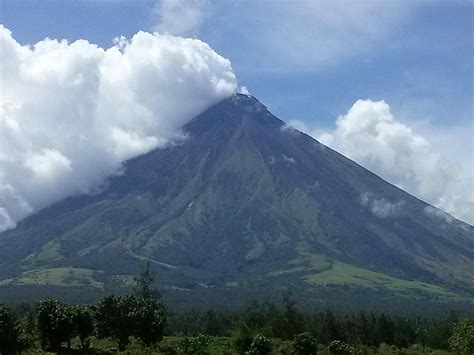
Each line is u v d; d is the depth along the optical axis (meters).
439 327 133.25
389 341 131.38
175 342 97.19
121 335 90.94
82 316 84.69
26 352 79.06
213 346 96.81
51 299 87.50
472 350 87.38
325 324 131.38
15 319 80.81
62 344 93.50
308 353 91.69
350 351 96.75
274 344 99.75
